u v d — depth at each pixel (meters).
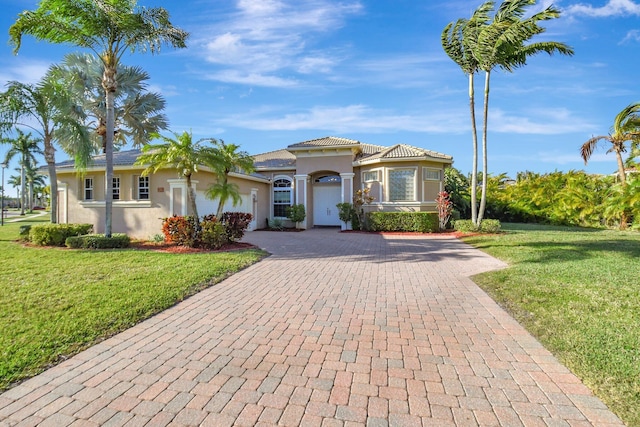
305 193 20.64
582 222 18.72
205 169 14.48
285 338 4.15
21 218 34.66
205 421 2.62
